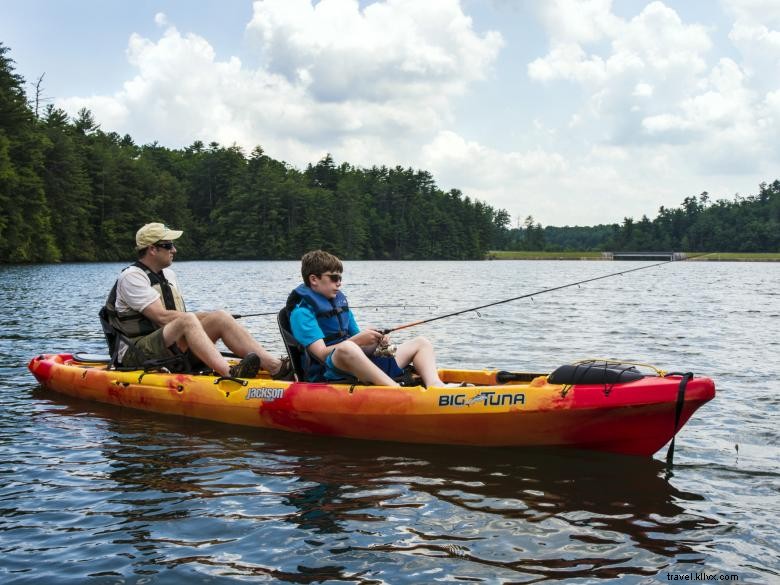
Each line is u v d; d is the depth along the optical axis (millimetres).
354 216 115875
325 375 5293
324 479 4172
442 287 29078
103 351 9258
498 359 8594
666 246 165750
